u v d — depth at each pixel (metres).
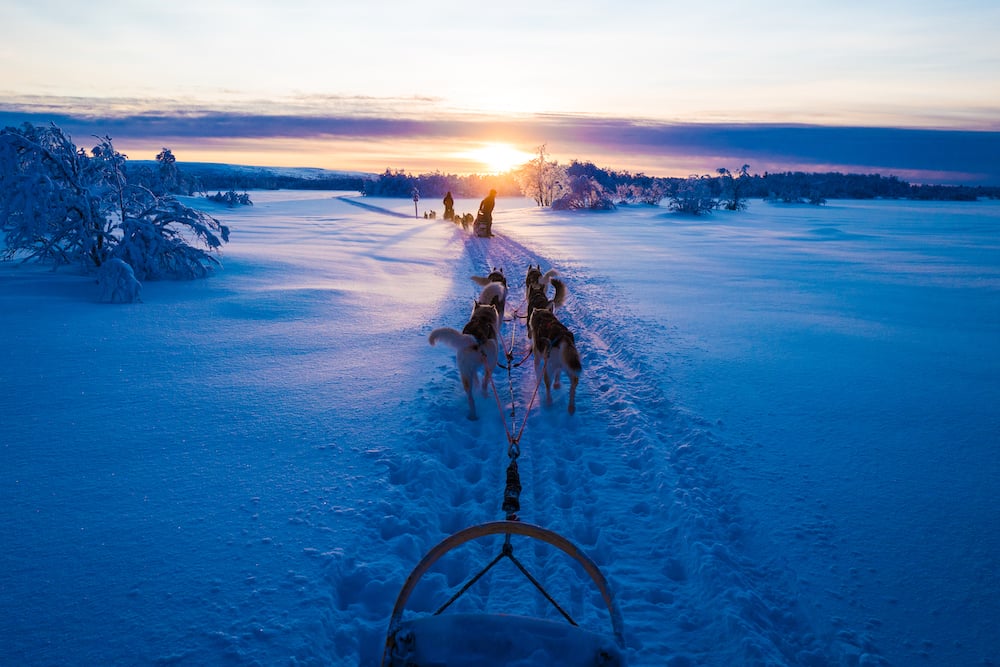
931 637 3.31
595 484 5.05
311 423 6.05
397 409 6.50
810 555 4.02
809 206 76.19
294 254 20.44
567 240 30.17
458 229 36.12
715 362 8.52
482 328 6.75
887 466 5.33
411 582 2.66
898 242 30.47
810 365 8.43
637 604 3.60
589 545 4.28
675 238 32.50
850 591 3.68
